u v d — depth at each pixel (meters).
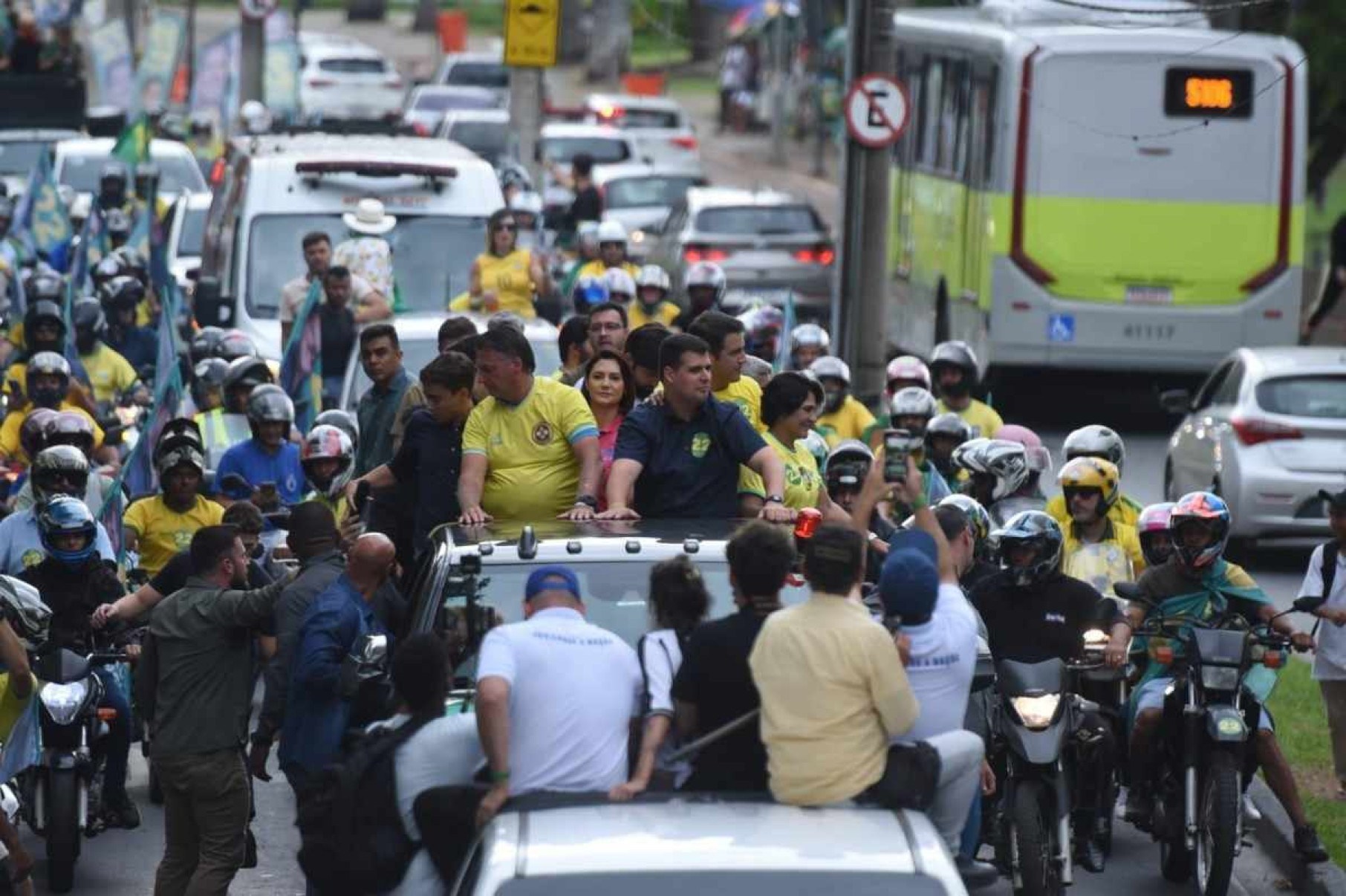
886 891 18.11
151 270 71.19
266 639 29.75
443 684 23.06
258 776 29.19
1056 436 77.94
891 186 93.69
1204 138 76.12
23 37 113.81
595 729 21.56
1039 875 28.41
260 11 128.25
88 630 32.03
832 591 20.95
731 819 19.33
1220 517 30.67
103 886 31.23
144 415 49.34
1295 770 37.22
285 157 62.91
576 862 18.20
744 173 167.75
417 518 32.62
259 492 38.81
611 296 57.22
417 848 22.67
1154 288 76.62
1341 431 56.53
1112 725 32.00
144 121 87.56
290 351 49.06
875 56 64.38
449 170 63.19
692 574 22.75
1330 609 31.25
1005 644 30.06
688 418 29.92
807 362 49.81
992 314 76.88
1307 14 95.44
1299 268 76.75
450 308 59.00
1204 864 30.42
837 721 20.42
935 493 37.41
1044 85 75.75
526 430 30.64
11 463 44.41
